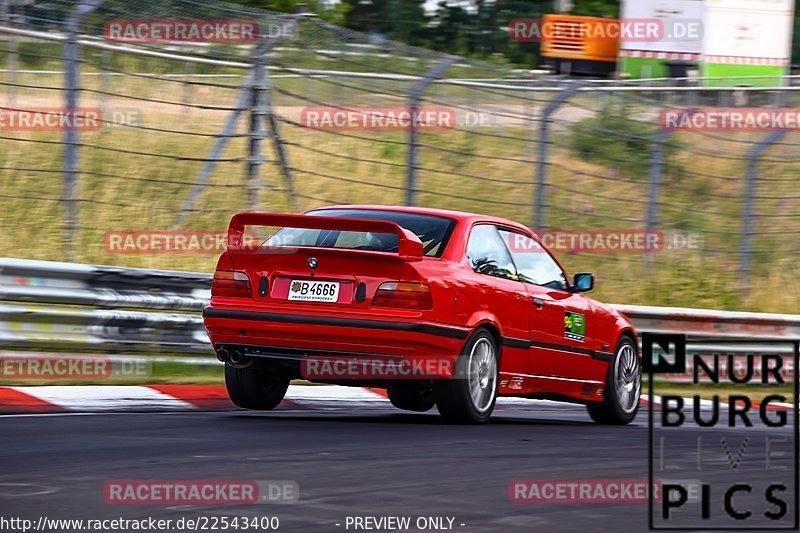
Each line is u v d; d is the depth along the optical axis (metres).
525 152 65.31
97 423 25.59
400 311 26.42
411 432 25.77
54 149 52.44
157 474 18.94
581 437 26.59
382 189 58.31
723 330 49.25
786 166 72.69
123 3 41.75
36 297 34.41
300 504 16.84
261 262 27.56
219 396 33.09
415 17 129.50
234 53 44.00
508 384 29.23
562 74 105.19
